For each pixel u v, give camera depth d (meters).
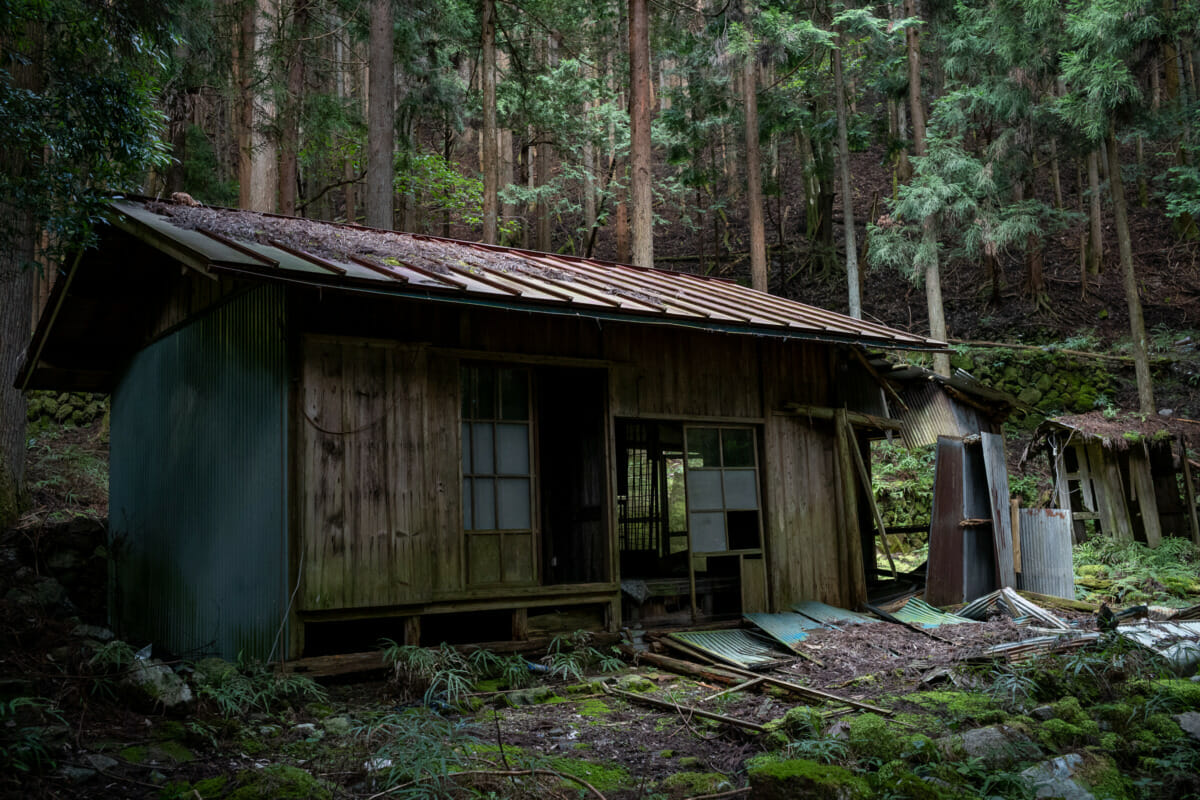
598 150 21.94
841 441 8.45
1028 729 4.17
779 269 22.80
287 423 5.55
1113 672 5.32
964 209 15.03
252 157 12.65
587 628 6.94
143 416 7.99
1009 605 8.23
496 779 3.72
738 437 7.99
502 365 6.67
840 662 6.33
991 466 8.94
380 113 11.21
